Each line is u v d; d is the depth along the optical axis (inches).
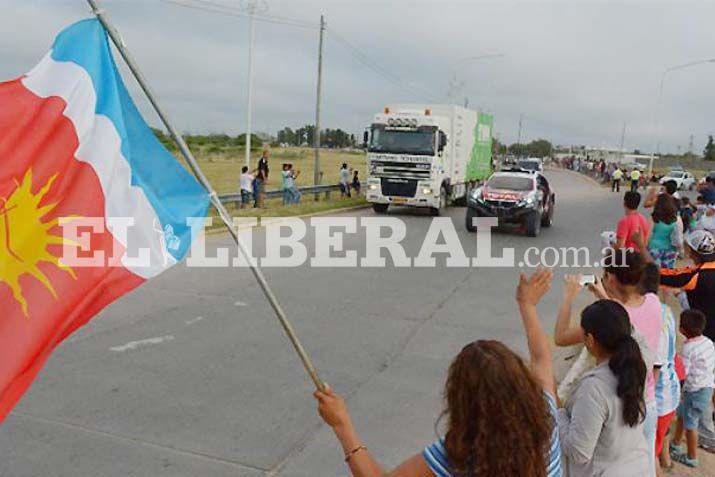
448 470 85.8
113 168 121.5
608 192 1706.4
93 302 116.5
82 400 252.7
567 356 323.9
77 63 120.9
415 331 366.3
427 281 503.5
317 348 328.8
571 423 127.9
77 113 119.3
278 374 290.0
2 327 106.7
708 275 221.9
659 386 175.8
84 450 214.1
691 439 215.9
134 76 112.3
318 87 1108.5
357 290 462.0
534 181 804.6
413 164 938.1
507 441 81.3
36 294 110.3
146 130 127.3
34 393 257.0
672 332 177.6
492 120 1376.7
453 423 85.5
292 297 433.1
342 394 270.4
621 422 125.8
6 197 109.7
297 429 235.9
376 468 102.9
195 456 213.0
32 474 198.2
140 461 208.2
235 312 390.0
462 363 85.9
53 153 115.6
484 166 1327.5
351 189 1296.8
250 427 235.8
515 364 85.3
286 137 5027.1
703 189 557.3
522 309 121.2
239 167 1998.0
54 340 111.0
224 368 294.7
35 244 111.8
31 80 117.4
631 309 167.8
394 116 943.0
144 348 317.1
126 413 242.8
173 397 259.8
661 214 367.6
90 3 108.0
